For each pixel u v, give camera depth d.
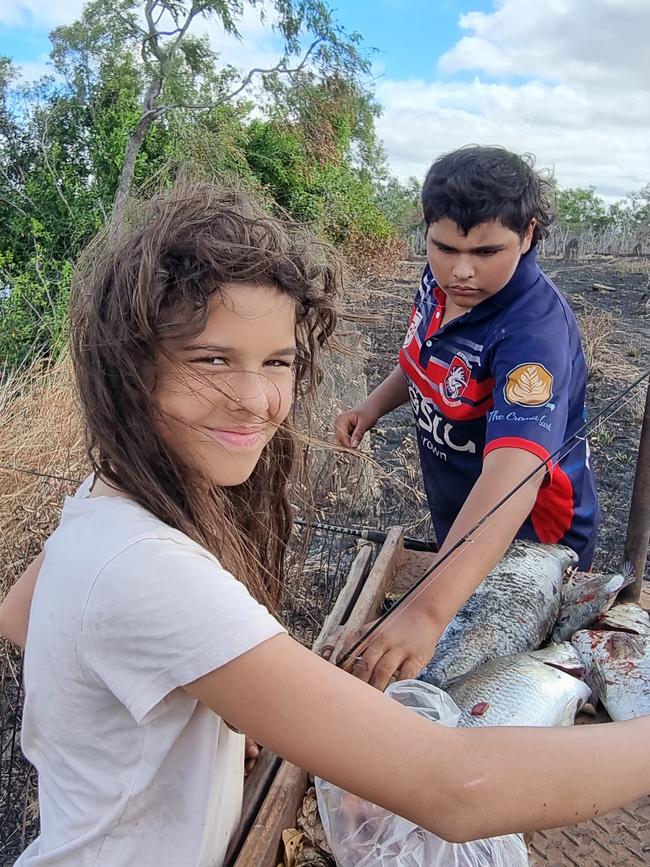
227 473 0.97
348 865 1.18
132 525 0.89
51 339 7.18
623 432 6.69
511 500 1.64
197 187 1.09
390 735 0.85
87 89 12.16
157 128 11.98
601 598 1.85
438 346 2.12
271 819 1.19
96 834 0.95
